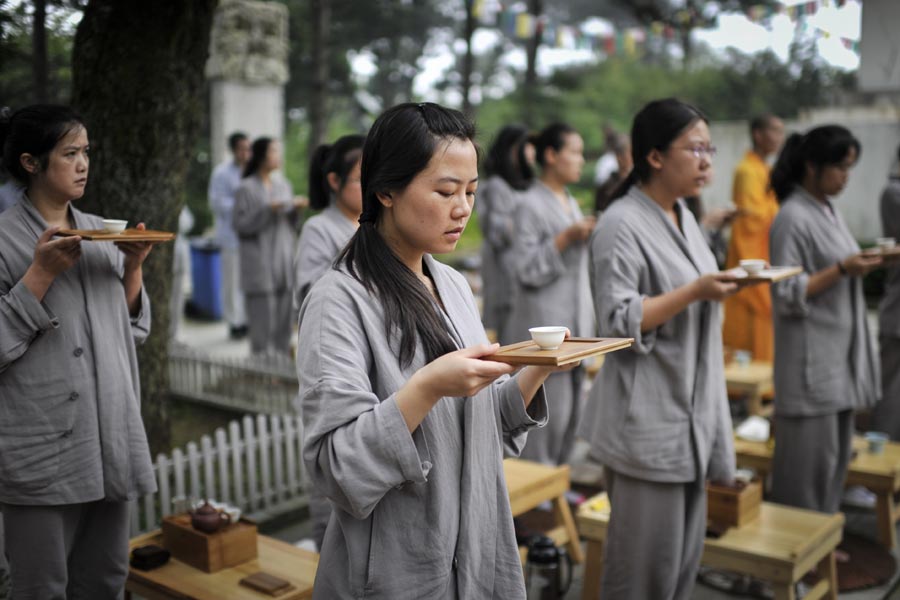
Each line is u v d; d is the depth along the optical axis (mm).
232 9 10617
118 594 2820
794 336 4238
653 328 2984
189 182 13039
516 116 22047
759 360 6605
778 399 4332
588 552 3652
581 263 4965
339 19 21750
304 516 4781
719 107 23938
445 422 1862
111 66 4375
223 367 6531
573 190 22281
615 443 3102
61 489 2564
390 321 1830
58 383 2559
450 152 1776
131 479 2717
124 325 2760
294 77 19844
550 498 3922
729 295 2838
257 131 11070
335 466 1701
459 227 1823
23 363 2527
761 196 6715
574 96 25953
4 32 4980
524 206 5012
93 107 4418
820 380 4203
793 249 4230
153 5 4348
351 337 1805
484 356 1700
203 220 13086
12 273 2557
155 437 4996
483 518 1948
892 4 5617
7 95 5293
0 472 2531
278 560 3256
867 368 4355
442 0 27359
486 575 1968
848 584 3992
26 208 2631
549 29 10281
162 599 3064
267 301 7547
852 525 4734
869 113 14820
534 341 1781
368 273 1861
